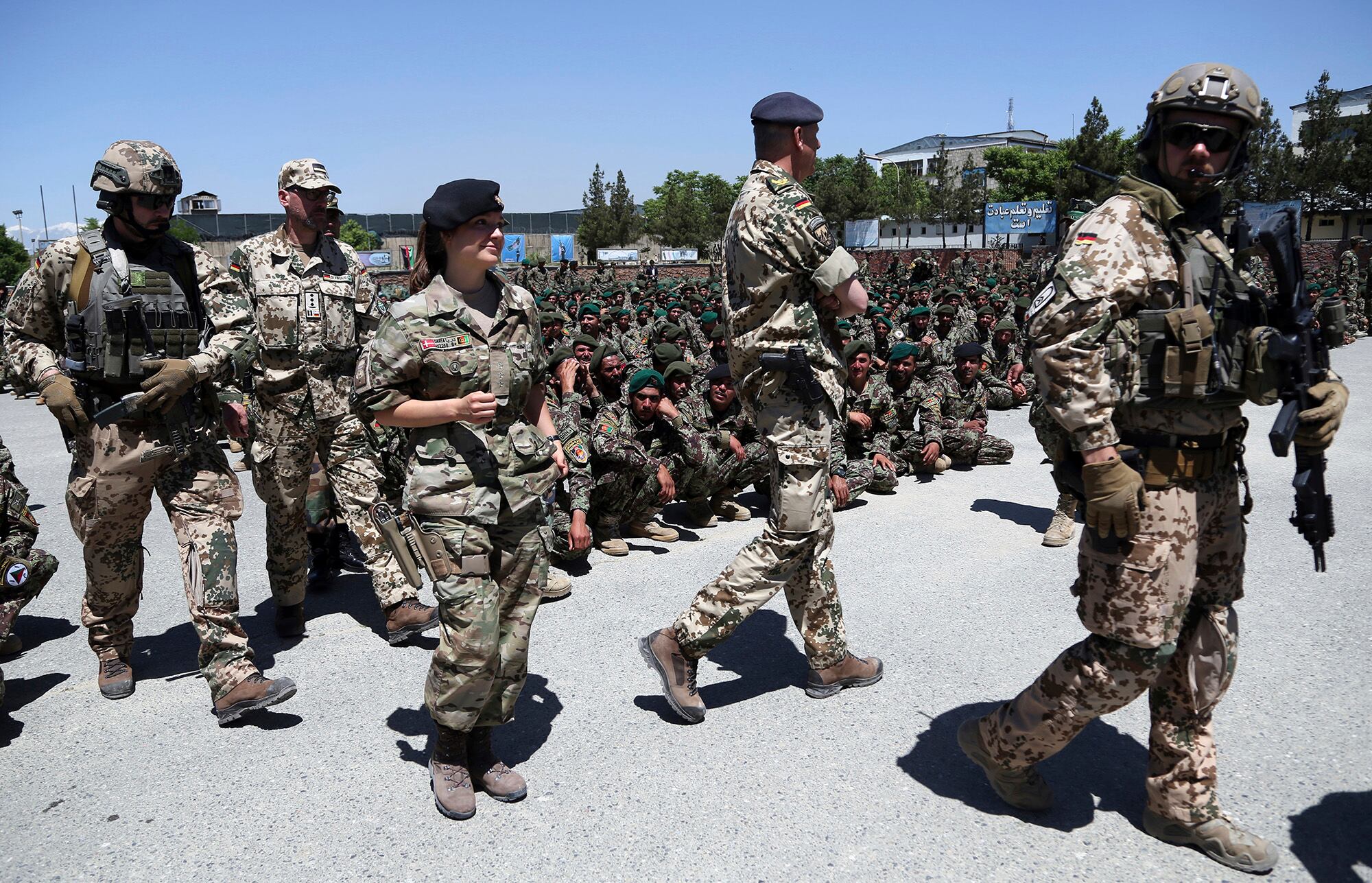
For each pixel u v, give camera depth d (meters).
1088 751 3.20
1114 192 2.45
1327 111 44.56
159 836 2.78
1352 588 4.68
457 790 2.88
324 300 4.30
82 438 3.46
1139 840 2.70
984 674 3.76
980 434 8.09
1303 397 2.34
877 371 8.34
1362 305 20.44
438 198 2.75
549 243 74.31
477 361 2.82
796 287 3.16
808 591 3.48
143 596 5.02
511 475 2.88
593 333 10.75
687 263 52.72
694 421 6.32
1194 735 2.62
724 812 2.84
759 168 3.27
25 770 3.18
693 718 3.39
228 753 3.27
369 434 3.81
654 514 5.92
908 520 6.27
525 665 2.99
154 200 3.46
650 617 4.50
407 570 2.82
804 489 3.20
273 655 4.16
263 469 4.24
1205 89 2.24
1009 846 2.66
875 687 3.67
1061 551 5.48
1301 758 3.09
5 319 3.50
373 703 3.66
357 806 2.92
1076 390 2.27
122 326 3.38
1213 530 2.51
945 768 3.08
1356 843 2.65
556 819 2.82
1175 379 2.25
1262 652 3.93
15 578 4.08
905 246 64.50
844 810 2.85
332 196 4.43
